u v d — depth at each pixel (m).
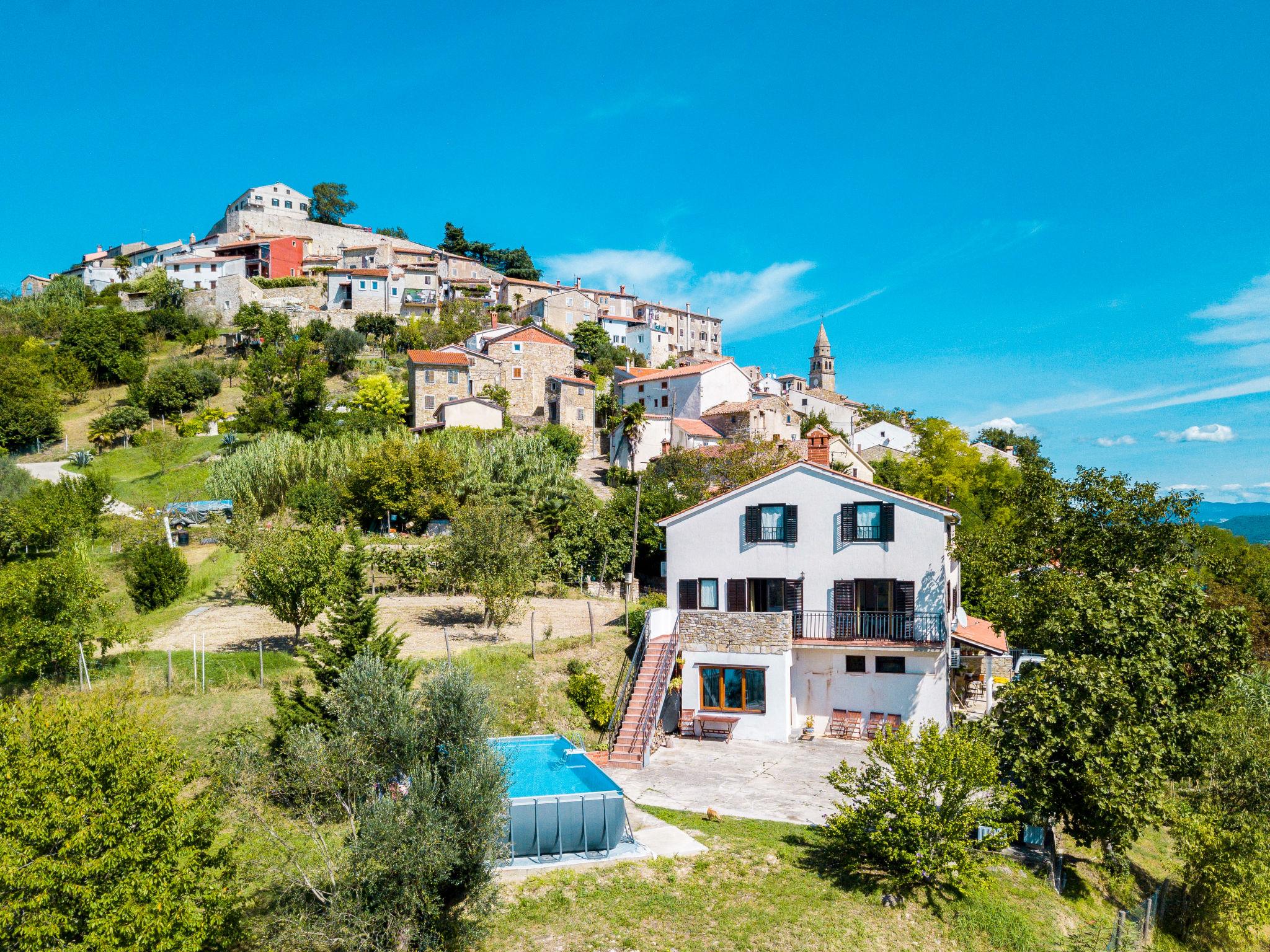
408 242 160.75
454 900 16.39
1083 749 20.52
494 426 81.56
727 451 63.50
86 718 13.45
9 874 11.25
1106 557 34.53
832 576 30.86
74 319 101.69
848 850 20.36
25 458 75.50
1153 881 24.17
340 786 16.03
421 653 30.64
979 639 32.28
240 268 128.50
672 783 25.25
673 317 149.25
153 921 12.06
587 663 32.03
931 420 81.94
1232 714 25.69
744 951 16.56
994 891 19.62
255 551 33.22
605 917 17.34
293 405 77.56
